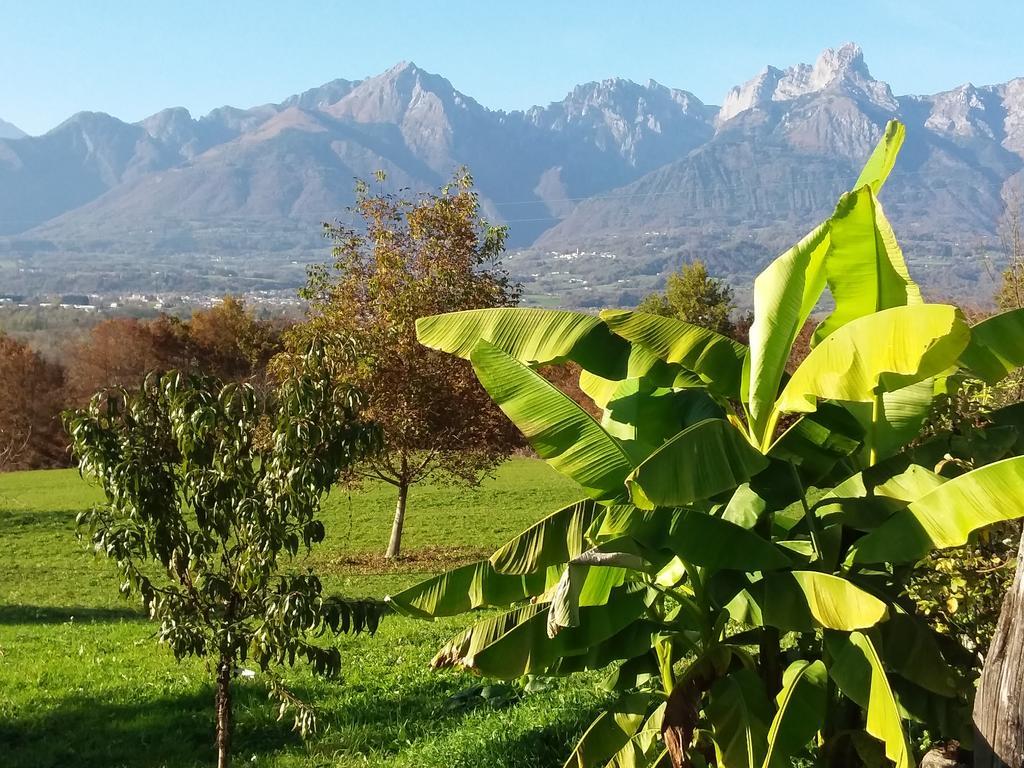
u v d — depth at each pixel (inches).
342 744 379.6
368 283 917.2
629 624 261.9
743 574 238.4
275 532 277.4
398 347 882.8
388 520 1300.4
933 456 270.1
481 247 944.9
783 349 254.8
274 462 278.4
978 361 242.2
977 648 280.7
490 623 251.4
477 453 975.0
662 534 235.3
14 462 2514.8
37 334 4532.5
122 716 420.5
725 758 228.2
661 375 276.7
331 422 283.6
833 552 245.9
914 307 210.1
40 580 964.0
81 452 283.6
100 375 2581.2
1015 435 270.8
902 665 223.1
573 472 255.6
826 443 265.1
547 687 409.1
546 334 272.5
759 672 258.4
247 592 292.2
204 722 411.8
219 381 291.1
